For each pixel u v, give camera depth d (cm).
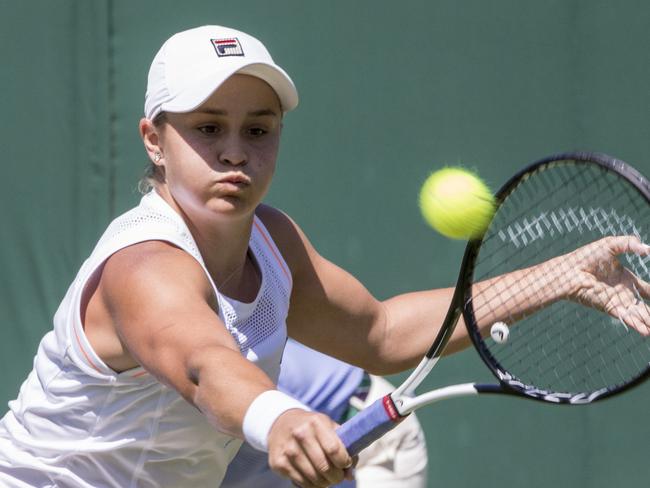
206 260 926
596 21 1797
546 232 1575
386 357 1086
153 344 807
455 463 1797
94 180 1773
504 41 1795
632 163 1794
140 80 1767
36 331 1783
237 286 952
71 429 946
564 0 1795
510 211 1562
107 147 1772
